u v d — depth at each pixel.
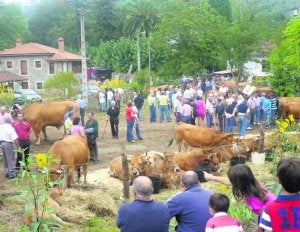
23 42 94.69
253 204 5.39
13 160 13.50
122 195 11.44
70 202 10.12
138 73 51.12
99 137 20.91
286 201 4.32
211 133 15.45
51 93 42.28
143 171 12.64
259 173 13.52
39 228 7.47
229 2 80.19
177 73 42.38
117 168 13.51
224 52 33.78
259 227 4.69
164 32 41.28
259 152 15.04
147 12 62.41
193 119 21.53
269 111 22.84
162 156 12.95
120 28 87.25
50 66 60.16
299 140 15.52
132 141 19.80
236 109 20.77
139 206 5.51
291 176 4.26
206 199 5.93
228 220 5.17
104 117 28.08
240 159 14.49
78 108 19.83
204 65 41.78
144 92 40.72
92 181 13.29
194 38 40.78
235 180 5.45
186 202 5.86
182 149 17.80
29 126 14.18
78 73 62.97
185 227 5.85
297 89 26.00
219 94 26.50
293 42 21.53
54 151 11.63
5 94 30.28
